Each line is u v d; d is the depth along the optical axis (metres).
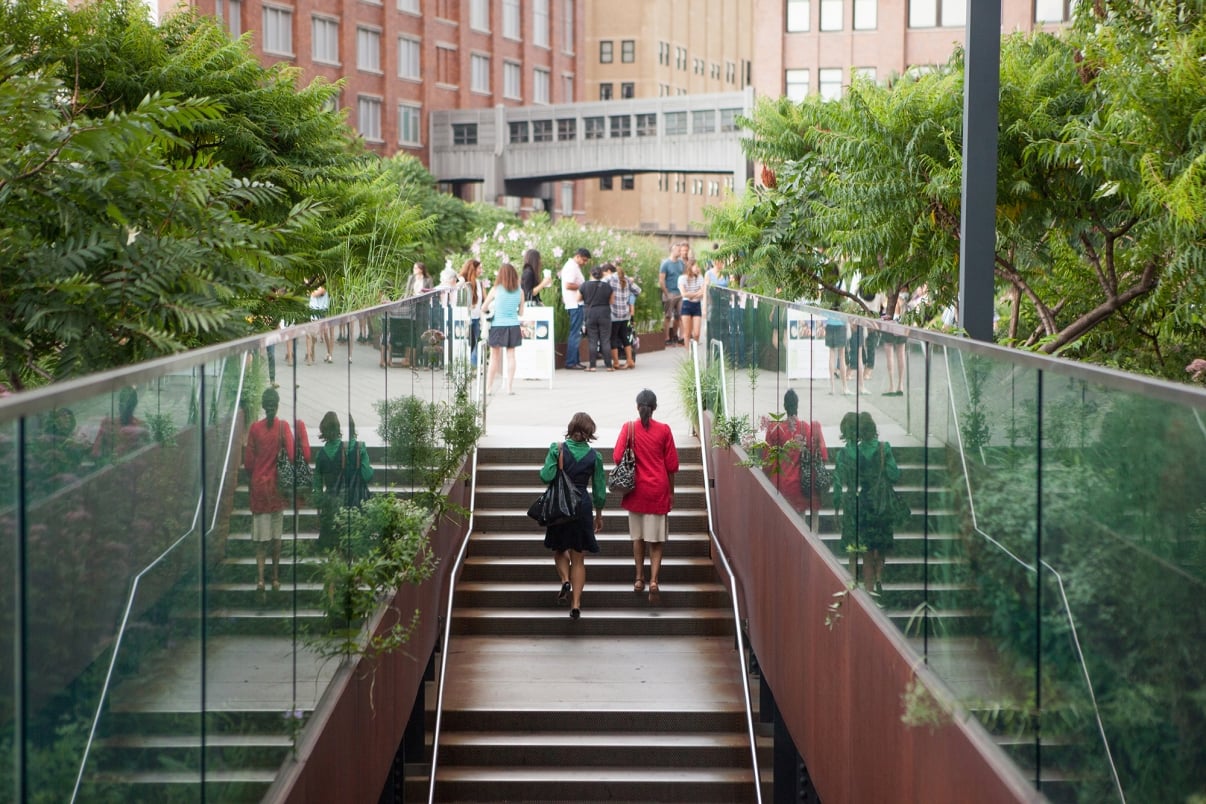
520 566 14.41
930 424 5.39
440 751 12.01
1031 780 4.14
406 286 13.10
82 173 5.58
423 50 64.75
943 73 9.22
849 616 7.00
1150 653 3.24
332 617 6.21
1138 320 8.40
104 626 3.11
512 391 20.56
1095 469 3.59
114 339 5.55
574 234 29.27
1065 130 7.07
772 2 46.72
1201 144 6.02
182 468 3.76
